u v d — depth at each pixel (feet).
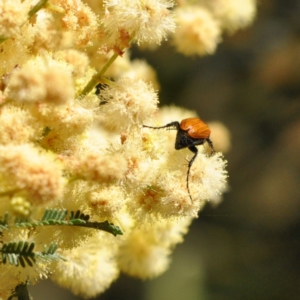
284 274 2.27
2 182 0.89
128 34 0.97
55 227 0.95
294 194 2.43
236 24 1.39
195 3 1.36
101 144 0.98
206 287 2.21
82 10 0.98
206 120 2.30
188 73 2.04
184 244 2.29
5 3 0.91
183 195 0.99
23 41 0.96
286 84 2.44
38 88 0.86
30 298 1.01
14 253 0.91
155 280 2.19
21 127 0.89
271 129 2.48
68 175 0.91
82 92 0.97
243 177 2.48
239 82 2.39
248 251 2.34
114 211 0.96
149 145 0.99
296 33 2.41
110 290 2.19
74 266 1.11
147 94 0.97
